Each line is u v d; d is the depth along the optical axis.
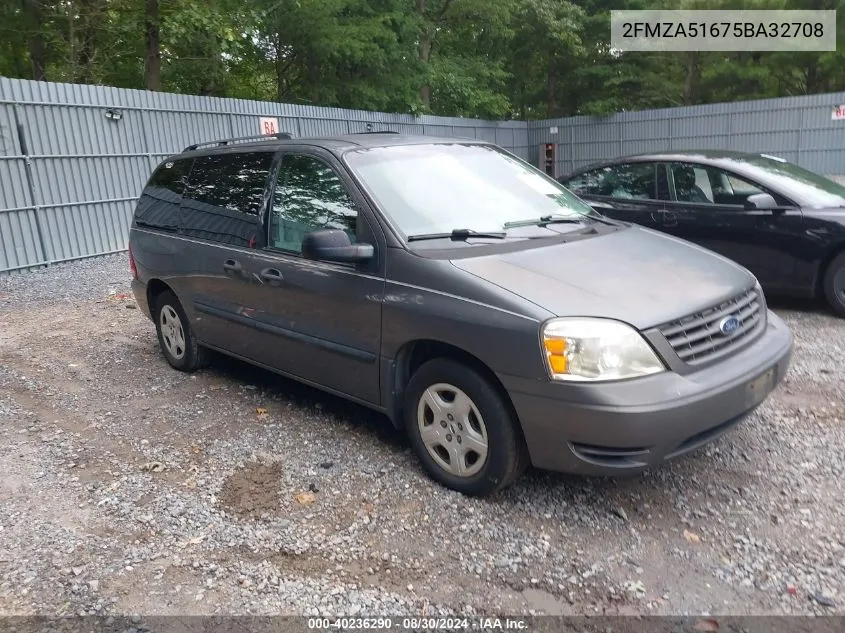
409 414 3.80
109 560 3.17
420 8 24.11
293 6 19.38
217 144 5.64
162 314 5.85
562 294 3.28
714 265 3.89
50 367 6.03
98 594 2.93
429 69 23.42
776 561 3.03
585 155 26.77
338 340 4.07
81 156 11.98
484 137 25.44
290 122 16.36
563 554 3.12
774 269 6.91
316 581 2.98
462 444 3.56
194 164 5.57
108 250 12.59
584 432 3.08
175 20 15.76
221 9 17.36
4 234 10.88
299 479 3.85
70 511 3.60
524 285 3.36
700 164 7.39
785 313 7.03
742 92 28.11
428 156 4.46
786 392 4.92
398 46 22.38
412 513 3.47
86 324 7.58
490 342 3.27
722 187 7.21
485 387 3.37
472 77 26.30
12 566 3.13
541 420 3.17
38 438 4.54
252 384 5.45
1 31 17.72
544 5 26.00
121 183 12.74
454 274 3.49
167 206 5.71
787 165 7.57
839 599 2.79
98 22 17.19
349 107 22.12
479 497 3.58
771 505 3.47
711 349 3.36
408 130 21.42
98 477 3.97
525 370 3.17
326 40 20.11
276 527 3.39
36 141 11.29
